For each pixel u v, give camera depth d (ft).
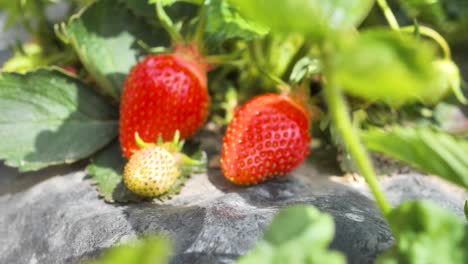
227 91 0.97
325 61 0.35
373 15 1.08
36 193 0.86
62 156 0.86
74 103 0.90
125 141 0.83
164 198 0.80
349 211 0.71
